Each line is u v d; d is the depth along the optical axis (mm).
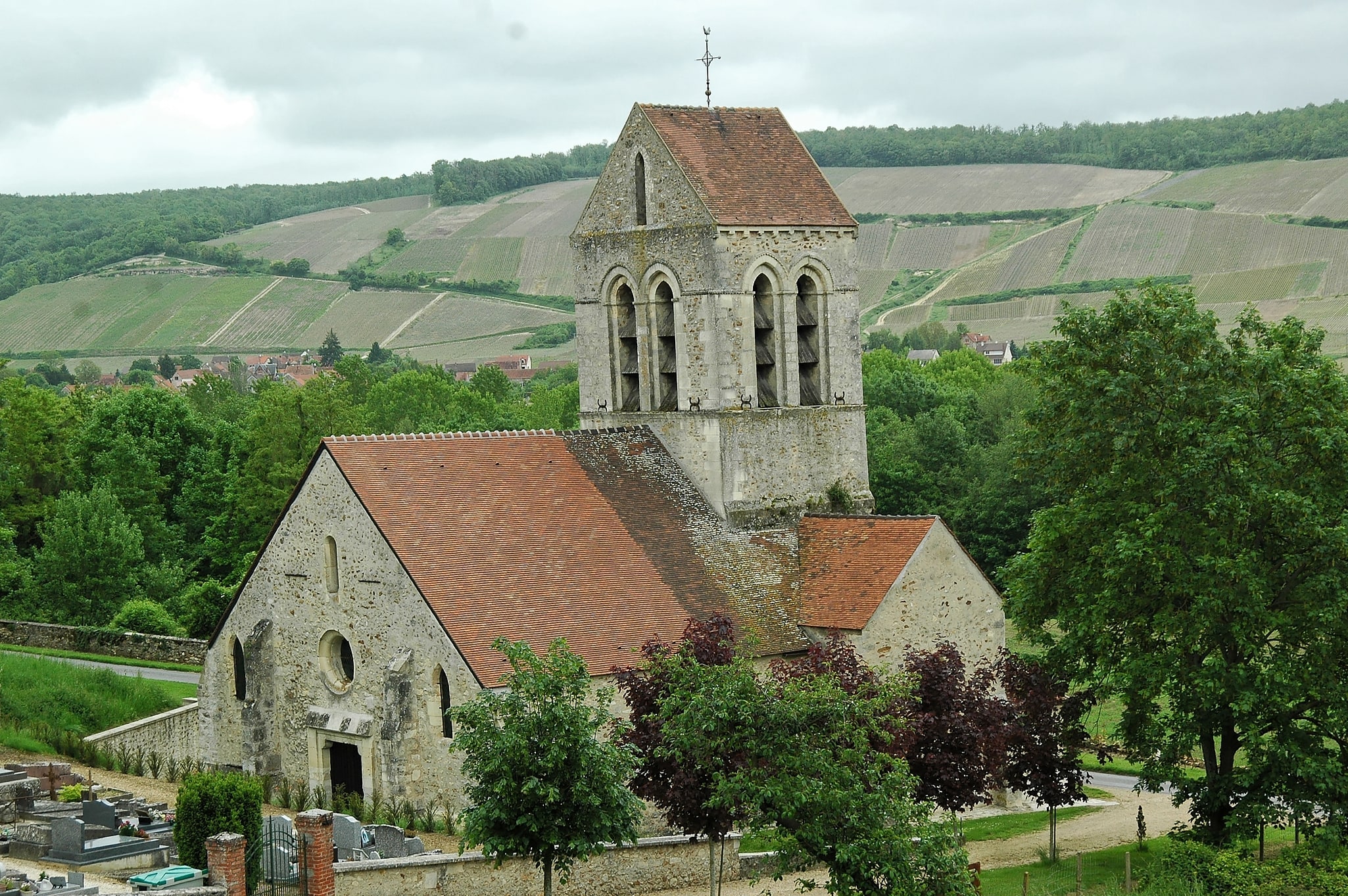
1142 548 46844
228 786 39625
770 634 52312
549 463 55156
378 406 156625
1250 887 41188
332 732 52344
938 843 36719
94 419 115938
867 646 52094
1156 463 49906
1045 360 54625
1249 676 46188
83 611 93625
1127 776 70500
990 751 45625
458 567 49844
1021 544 105125
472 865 40844
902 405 134000
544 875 39875
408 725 49344
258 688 54812
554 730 36281
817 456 59781
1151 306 52062
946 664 45719
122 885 38438
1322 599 46125
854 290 60656
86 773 54938
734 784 36938
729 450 57375
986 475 107688
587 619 49812
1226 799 47625
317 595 53188
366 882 38938
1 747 56750
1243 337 51625
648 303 59531
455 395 158500
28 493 114000
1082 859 49625
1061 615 52125
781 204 59000
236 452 111562
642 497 56031
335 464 51625
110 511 98125
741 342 57719
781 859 37469
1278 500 45719
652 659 42281
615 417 61156
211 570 111438
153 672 75562
